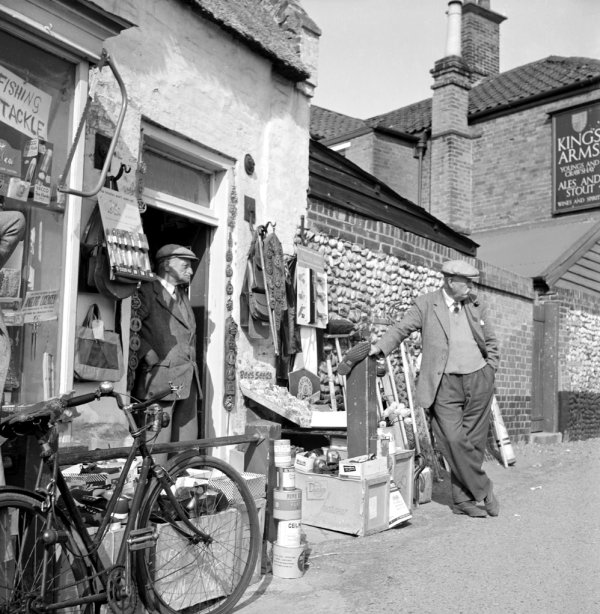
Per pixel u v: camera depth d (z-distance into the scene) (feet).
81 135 12.49
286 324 19.89
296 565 13.03
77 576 9.38
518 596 12.12
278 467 13.44
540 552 14.92
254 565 11.71
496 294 33.71
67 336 12.30
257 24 19.70
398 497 17.62
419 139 53.88
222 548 11.54
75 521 9.46
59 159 12.34
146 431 10.37
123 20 12.36
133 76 15.28
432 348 18.95
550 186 48.85
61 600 9.34
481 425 18.84
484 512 18.70
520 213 50.24
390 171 52.80
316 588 12.49
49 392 12.01
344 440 19.15
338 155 24.36
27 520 9.16
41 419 9.33
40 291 12.02
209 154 17.81
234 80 18.65
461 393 18.75
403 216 27.96
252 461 13.48
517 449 32.96
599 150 46.11
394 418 21.08
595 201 46.01
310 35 22.03
